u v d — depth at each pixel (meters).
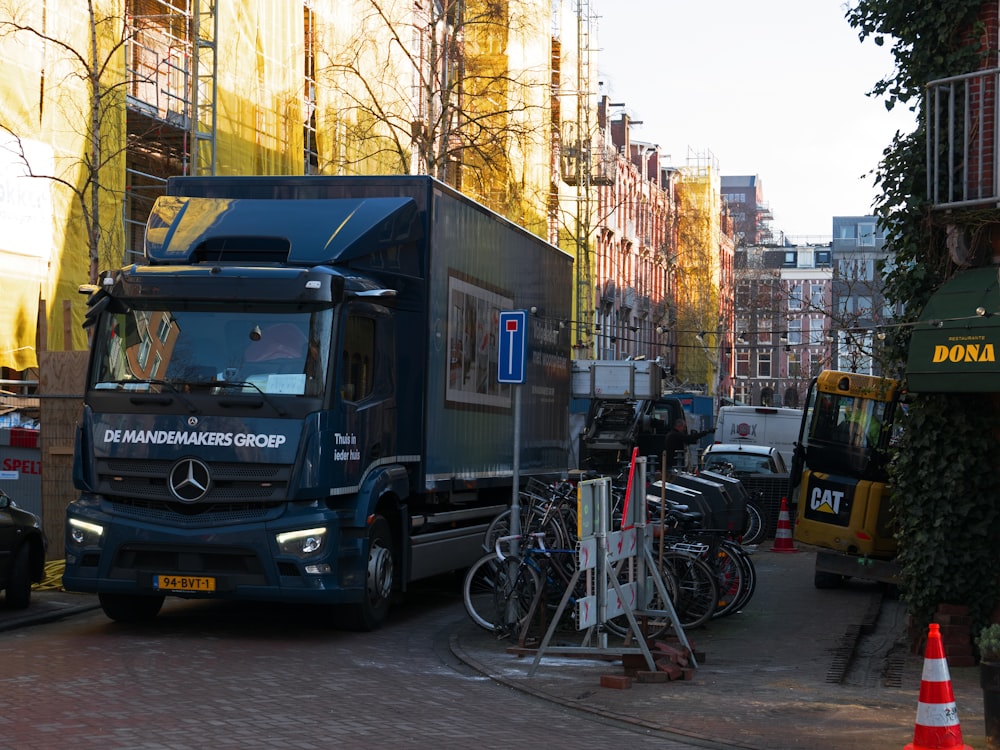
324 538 12.02
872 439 17.80
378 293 12.48
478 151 29.52
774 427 36.34
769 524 26.89
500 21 31.77
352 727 8.47
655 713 9.40
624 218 75.94
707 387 84.19
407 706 9.33
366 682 10.21
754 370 120.25
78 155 22.45
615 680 10.34
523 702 9.80
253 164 29.52
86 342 22.52
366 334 12.82
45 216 21.30
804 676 11.09
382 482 12.97
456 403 14.93
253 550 11.86
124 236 23.92
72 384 17.14
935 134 12.20
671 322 86.06
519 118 35.06
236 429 11.95
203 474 11.94
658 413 42.50
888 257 13.04
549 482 17.38
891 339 12.72
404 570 13.66
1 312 20.23
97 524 12.12
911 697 10.18
